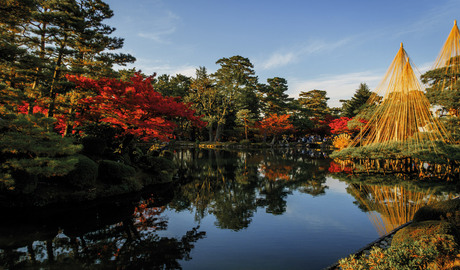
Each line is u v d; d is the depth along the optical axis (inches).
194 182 645.3
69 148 375.9
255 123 2062.0
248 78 2276.1
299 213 400.8
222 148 1878.7
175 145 1999.3
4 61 404.2
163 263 239.5
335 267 206.8
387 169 874.1
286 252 263.1
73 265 233.6
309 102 2864.2
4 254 253.3
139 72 513.0
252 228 336.8
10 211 368.5
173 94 2192.4
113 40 652.1
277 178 706.8
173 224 351.9
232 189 572.4
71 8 515.2
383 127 238.7
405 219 360.8
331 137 2155.5
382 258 148.6
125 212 399.9
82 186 434.6
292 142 2421.3
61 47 559.5
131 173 527.5
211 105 2142.0
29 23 542.3
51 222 346.6
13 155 385.1
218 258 249.4
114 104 500.7
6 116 346.3
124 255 255.6
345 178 710.5
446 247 159.6
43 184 417.1
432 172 802.2
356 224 349.4
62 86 542.6
